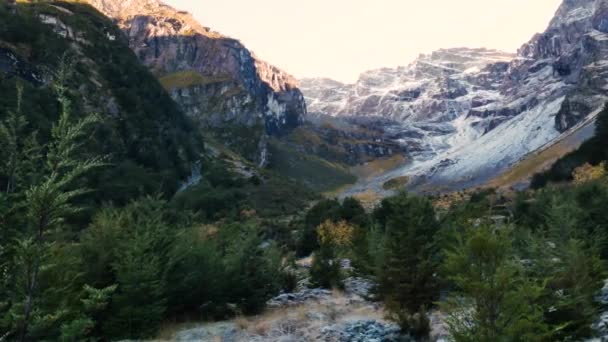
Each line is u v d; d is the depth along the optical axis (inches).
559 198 1227.2
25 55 5172.2
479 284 443.2
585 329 536.7
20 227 458.6
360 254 1332.4
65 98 466.3
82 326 482.9
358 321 784.9
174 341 736.3
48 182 429.7
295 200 6555.1
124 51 7795.3
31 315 450.9
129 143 5644.7
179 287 889.5
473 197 3846.0
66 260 667.4
